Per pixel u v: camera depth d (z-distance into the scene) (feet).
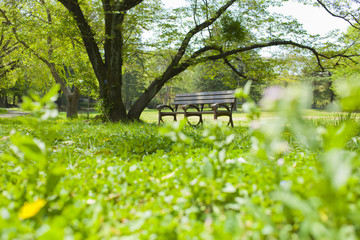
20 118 4.62
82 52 46.57
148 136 15.05
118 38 38.29
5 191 5.27
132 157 10.02
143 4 41.01
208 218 4.12
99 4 38.47
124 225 3.88
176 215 4.40
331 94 170.19
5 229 3.10
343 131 2.41
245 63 43.65
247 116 3.29
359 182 4.11
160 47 40.86
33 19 41.34
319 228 2.67
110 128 22.41
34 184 5.42
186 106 30.91
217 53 44.09
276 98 2.01
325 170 2.51
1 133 17.69
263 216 3.38
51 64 60.34
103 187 5.74
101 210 4.40
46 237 2.40
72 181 5.90
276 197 2.79
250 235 3.46
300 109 1.98
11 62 70.59
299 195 3.72
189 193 4.92
